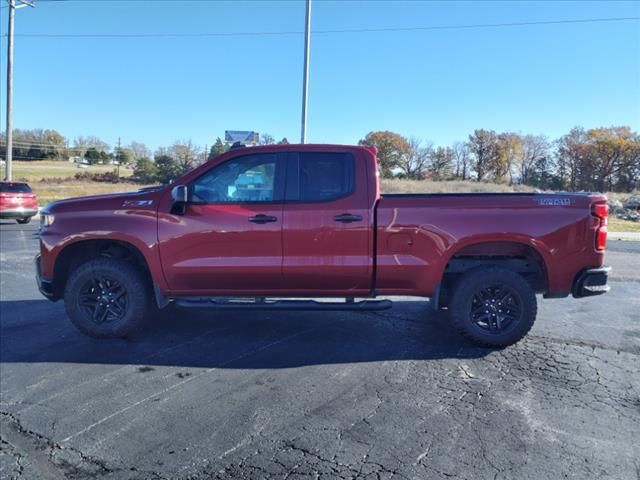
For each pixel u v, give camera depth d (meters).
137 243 4.79
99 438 3.18
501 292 4.78
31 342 5.02
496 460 2.89
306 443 3.10
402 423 3.34
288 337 5.16
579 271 4.71
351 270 4.71
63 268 5.11
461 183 59.25
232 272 4.75
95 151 93.44
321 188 4.76
